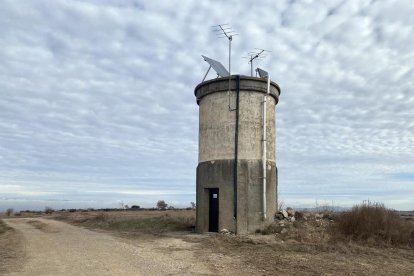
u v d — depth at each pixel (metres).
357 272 10.35
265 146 20.36
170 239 18.19
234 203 19.48
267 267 10.98
